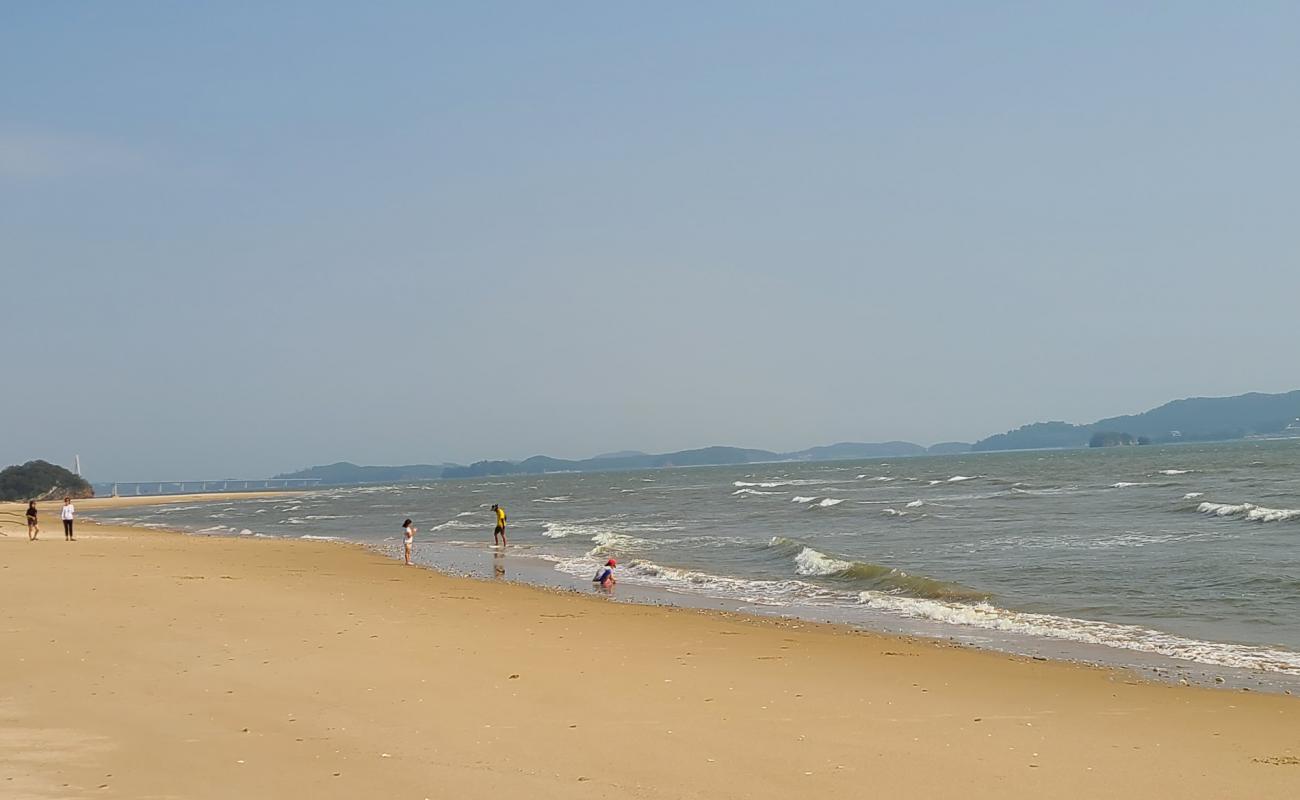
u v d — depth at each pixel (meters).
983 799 7.79
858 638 16.45
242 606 18.33
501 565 30.70
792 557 30.14
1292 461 88.06
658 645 15.22
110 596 19.52
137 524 69.69
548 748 9.11
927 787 8.06
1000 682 12.64
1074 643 15.91
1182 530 32.97
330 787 7.89
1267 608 18.67
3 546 35.88
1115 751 9.21
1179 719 10.59
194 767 8.40
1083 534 33.31
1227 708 11.17
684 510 59.81
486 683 11.91
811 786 8.06
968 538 34.06
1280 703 11.45
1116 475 78.06
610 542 37.06
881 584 23.73
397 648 14.16
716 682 12.28
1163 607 19.22
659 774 8.34
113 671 12.38
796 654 14.69
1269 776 8.42
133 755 8.74
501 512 37.91
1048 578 23.42
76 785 7.88
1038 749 9.26
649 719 10.27
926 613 19.27
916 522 42.03
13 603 18.42
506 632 16.06
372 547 38.72
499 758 8.77
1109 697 11.76
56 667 12.62
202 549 36.25
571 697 11.24
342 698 11.03
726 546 34.75
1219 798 7.84
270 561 30.89
